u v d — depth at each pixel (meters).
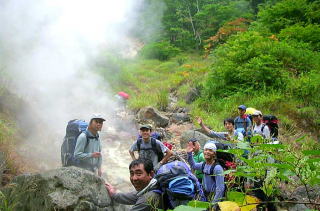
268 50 11.12
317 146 6.58
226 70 10.41
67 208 2.44
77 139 3.45
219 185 2.70
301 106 8.74
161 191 2.14
